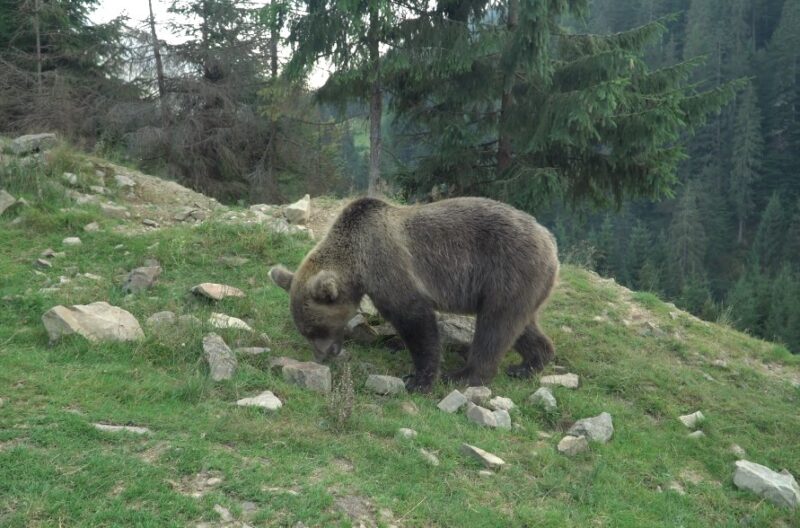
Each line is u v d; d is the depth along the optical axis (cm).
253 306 627
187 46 1872
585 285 827
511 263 548
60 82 1759
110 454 351
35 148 994
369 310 666
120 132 1786
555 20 1355
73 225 777
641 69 1257
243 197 1898
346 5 1052
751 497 456
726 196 6112
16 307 560
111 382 441
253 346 546
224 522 313
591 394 578
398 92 1355
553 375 599
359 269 543
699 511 433
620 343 690
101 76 1981
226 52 1861
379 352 612
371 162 1332
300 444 398
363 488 359
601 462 458
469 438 453
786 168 6200
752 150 5812
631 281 4612
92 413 397
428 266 550
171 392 440
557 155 1362
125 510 310
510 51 1190
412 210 566
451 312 575
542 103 1252
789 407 616
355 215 558
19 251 703
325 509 334
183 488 335
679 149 1284
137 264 696
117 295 609
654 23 1287
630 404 577
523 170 1261
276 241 788
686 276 4653
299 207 950
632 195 1366
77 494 317
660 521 409
